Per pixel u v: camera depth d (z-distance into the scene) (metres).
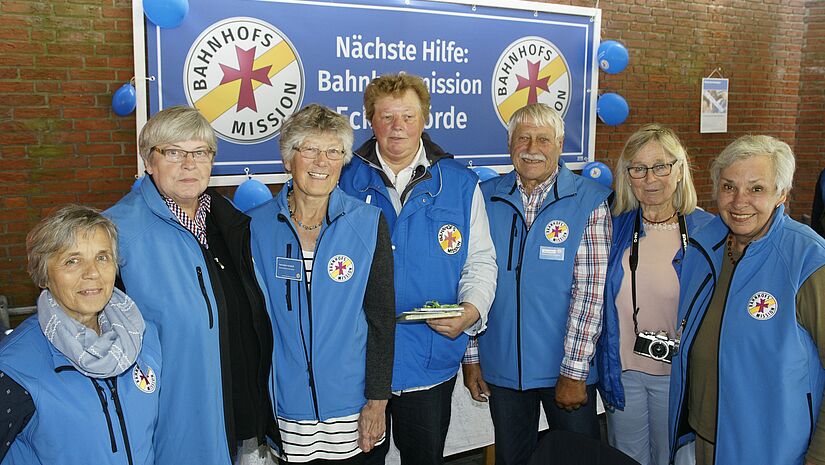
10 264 3.41
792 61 6.35
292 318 1.87
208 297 1.69
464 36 4.24
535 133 2.21
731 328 1.79
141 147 1.68
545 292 2.26
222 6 3.53
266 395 1.88
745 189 1.73
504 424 2.43
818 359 1.70
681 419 2.02
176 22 3.27
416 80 2.09
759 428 1.75
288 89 3.75
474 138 4.36
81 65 3.45
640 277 2.21
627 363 2.30
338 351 1.89
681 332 2.00
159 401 1.66
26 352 1.40
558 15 4.55
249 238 1.84
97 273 1.44
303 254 1.89
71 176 3.50
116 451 1.46
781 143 1.76
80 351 1.40
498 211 2.35
